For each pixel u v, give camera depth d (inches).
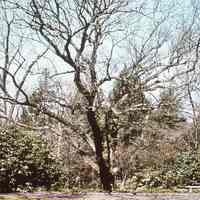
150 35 621.6
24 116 714.8
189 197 486.6
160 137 928.3
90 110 573.0
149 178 767.1
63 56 568.7
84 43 578.2
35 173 631.8
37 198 472.4
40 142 655.8
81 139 651.5
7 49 671.8
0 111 649.6
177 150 1011.3
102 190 587.2
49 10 571.5
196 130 1027.9
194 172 840.3
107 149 613.0
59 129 644.1
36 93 601.3
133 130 757.3
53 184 644.1
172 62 603.5
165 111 632.4
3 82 580.7
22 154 617.6
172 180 791.1
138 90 606.9
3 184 583.2
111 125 625.0
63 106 592.7
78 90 586.9
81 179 772.6
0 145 602.2
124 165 802.8
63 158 793.6
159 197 486.0
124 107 621.3
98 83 581.3
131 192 553.0
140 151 898.1
